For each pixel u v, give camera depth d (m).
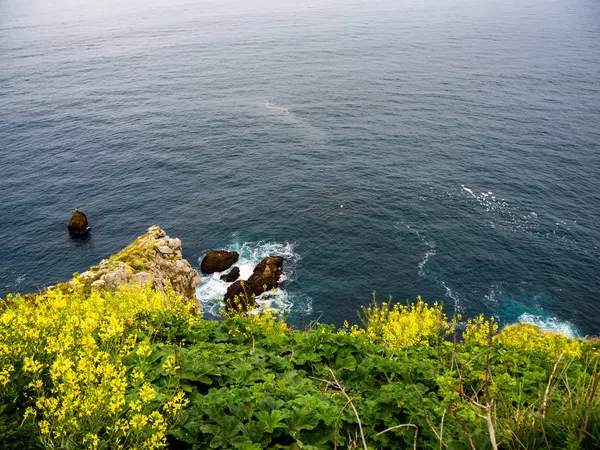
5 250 42.25
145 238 31.86
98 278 24.08
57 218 47.28
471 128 69.62
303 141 66.69
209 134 70.56
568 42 137.25
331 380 8.41
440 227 44.25
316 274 38.38
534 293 35.97
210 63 125.50
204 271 38.81
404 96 87.81
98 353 6.12
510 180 52.91
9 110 83.50
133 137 69.75
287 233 44.03
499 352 10.41
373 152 62.00
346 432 6.38
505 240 42.03
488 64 111.50
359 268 39.03
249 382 7.67
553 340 11.85
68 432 5.33
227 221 46.16
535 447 5.21
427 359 10.13
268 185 53.19
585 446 5.01
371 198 49.66
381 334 12.82
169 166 59.06
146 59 132.75
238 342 10.51
